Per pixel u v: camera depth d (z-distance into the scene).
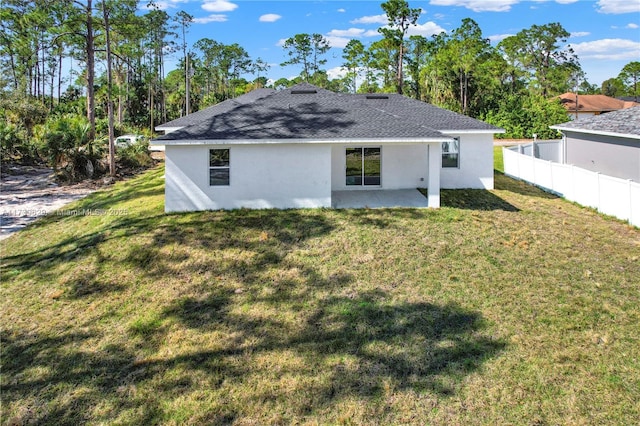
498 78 67.44
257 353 7.89
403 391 6.90
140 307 9.49
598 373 7.20
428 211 14.84
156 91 66.00
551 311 8.97
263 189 14.91
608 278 10.37
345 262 11.05
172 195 14.75
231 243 12.20
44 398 7.03
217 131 14.84
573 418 6.34
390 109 20.61
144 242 12.43
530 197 18.09
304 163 14.88
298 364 7.57
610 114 22.19
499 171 24.91
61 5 26.88
